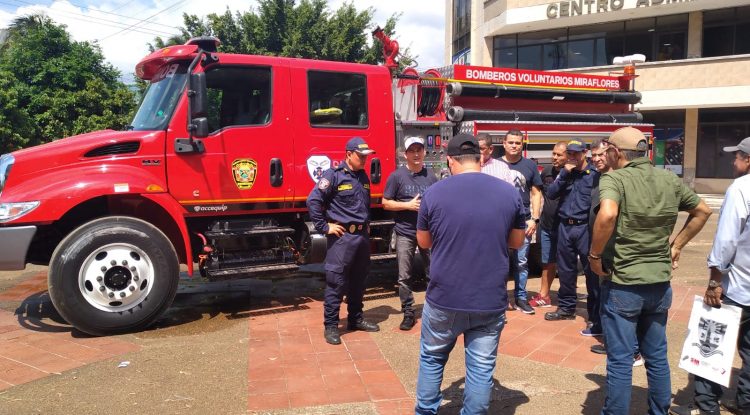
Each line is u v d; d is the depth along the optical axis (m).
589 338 5.08
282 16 25.17
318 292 6.97
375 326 5.31
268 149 5.93
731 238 3.31
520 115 7.97
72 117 20.44
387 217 6.82
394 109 7.02
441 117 7.52
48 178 5.19
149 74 6.24
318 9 25.45
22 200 5.02
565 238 5.43
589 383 4.10
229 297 6.71
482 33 26.00
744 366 3.50
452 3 30.47
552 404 3.76
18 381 4.12
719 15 22.00
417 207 5.11
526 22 23.56
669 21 22.69
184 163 5.55
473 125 7.46
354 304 5.25
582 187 5.23
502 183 2.98
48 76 20.97
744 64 20.77
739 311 3.25
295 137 6.07
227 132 5.73
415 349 4.80
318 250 5.98
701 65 21.53
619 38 23.59
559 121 8.41
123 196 5.60
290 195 6.06
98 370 4.33
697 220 3.34
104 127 19.88
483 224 2.85
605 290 3.25
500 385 4.06
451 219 2.88
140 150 5.41
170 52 5.62
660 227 3.10
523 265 5.89
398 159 6.86
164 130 5.50
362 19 25.55
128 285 5.21
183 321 5.70
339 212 4.96
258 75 5.91
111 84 23.00
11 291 6.99
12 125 18.11
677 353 4.70
